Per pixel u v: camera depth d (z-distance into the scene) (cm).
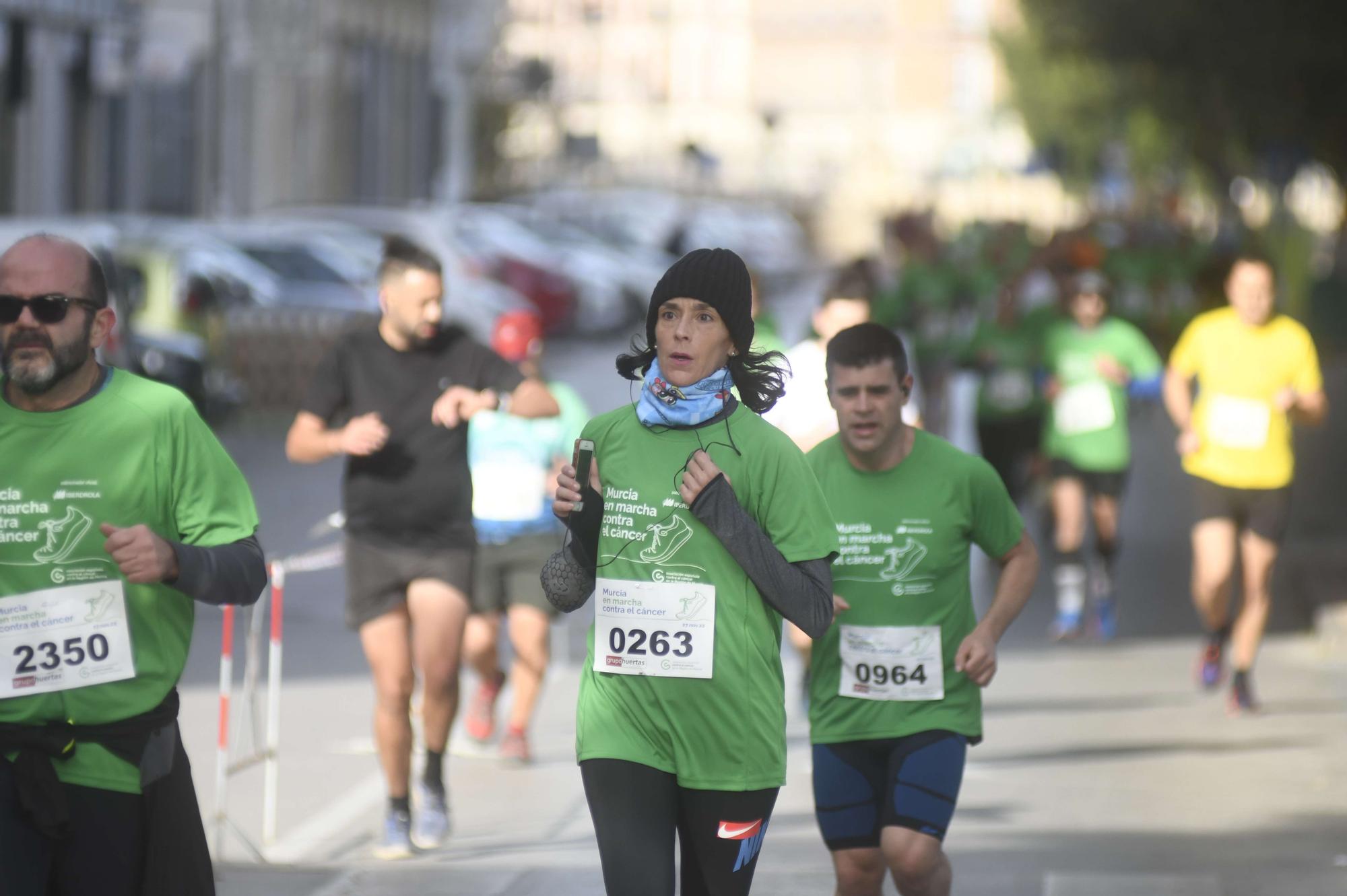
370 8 11856
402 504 1831
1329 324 8150
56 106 7950
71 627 1091
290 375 5703
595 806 1151
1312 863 1808
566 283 8288
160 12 8812
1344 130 6469
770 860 1825
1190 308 7488
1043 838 1912
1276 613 3284
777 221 15038
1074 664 2911
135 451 1102
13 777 1077
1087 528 4109
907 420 2442
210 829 1995
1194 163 11962
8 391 1112
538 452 2270
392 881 1719
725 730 1143
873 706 1396
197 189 9244
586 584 1183
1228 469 2534
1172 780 2183
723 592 1144
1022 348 3512
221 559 1088
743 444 1149
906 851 1338
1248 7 6025
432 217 7319
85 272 1089
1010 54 14650
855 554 1400
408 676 1861
